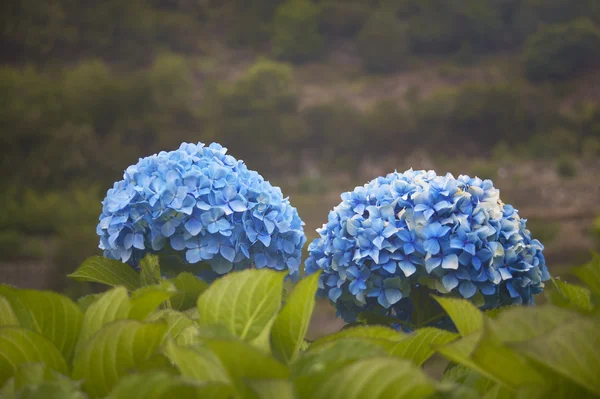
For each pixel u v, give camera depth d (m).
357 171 53.81
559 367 0.83
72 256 15.79
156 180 2.14
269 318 1.08
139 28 71.44
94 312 1.17
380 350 0.94
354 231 2.19
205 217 2.12
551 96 63.03
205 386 0.83
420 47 76.25
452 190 2.14
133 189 2.15
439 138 55.62
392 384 0.82
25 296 1.15
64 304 1.17
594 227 1.14
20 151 47.16
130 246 2.12
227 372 0.87
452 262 2.03
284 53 74.62
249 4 80.25
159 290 1.11
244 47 77.69
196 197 2.13
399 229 2.12
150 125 51.69
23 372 0.95
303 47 74.50
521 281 2.13
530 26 74.62
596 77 65.31
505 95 56.53
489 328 0.87
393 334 1.15
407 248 2.10
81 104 51.16
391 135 54.81
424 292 2.23
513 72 69.12
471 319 1.14
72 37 69.88
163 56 65.94
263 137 54.06
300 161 54.16
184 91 56.31
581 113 57.84
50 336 1.19
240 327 1.08
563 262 24.25
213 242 2.12
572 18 73.94
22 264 26.75
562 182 40.41
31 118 47.88
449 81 69.38
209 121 54.81
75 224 33.97
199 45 75.44
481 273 2.06
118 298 1.15
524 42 75.06
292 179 52.25
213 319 1.08
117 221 2.11
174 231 2.11
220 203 2.15
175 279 1.94
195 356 0.90
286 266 2.32
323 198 40.62
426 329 1.17
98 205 37.84
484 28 75.50
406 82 69.88
